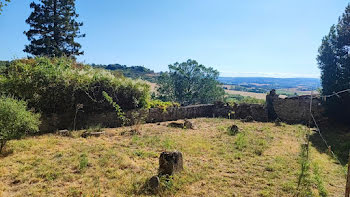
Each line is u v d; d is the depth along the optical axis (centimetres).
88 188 448
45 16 2081
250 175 560
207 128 1191
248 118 1492
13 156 589
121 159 612
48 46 2036
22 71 918
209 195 455
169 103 1475
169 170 520
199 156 695
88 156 627
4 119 587
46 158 589
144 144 795
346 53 1326
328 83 1376
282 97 1606
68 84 969
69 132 873
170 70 2758
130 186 465
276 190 482
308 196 453
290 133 1121
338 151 809
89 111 1055
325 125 1377
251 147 812
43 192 425
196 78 2764
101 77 1109
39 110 891
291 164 644
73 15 2280
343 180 557
